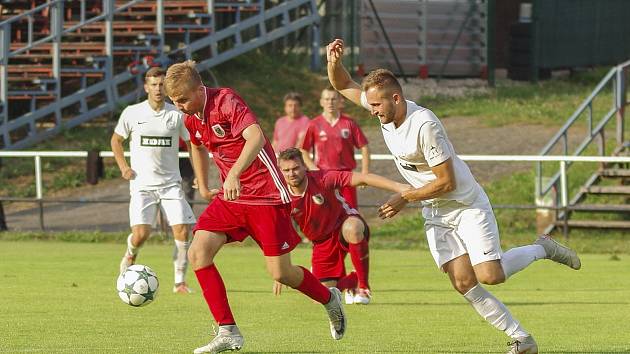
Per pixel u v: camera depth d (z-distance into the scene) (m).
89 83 59.97
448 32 69.88
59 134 55.78
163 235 41.66
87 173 41.41
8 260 34.84
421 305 24.72
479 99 64.31
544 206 39.66
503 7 72.75
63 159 53.72
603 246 38.81
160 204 27.70
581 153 47.66
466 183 17.08
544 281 29.92
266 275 31.41
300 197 23.86
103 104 57.66
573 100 63.16
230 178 16.89
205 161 20.09
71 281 29.31
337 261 24.56
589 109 44.38
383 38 68.38
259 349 18.39
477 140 53.84
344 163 34.19
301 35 68.00
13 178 51.69
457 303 25.08
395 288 28.31
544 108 60.84
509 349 18.00
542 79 72.06
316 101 63.16
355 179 23.58
